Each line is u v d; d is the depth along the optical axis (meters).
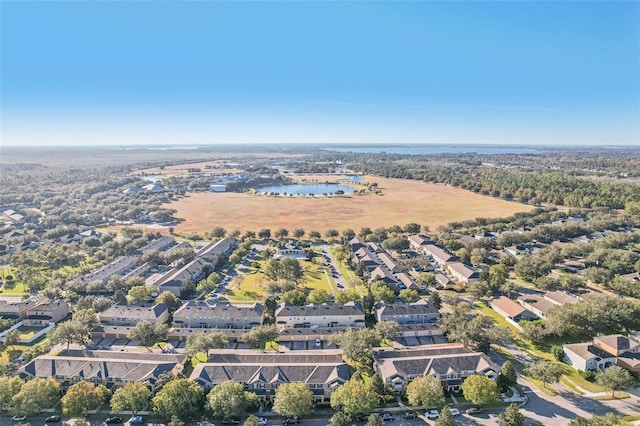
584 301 154.25
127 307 157.50
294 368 113.94
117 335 143.50
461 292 189.12
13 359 130.12
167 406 99.31
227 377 111.88
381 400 108.62
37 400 101.62
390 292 170.88
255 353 129.12
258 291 190.00
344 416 96.00
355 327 151.62
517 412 95.44
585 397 110.19
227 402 100.12
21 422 100.62
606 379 108.75
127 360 118.69
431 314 155.38
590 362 120.00
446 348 129.25
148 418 102.31
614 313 144.88
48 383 105.06
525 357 130.62
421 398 103.56
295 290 170.75
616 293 181.88
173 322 155.62
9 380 106.06
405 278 196.62
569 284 185.00
